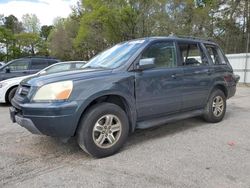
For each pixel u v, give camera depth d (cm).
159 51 484
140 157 405
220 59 622
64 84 375
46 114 364
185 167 368
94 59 518
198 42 567
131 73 433
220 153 418
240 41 2858
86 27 3728
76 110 373
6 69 1032
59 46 5069
